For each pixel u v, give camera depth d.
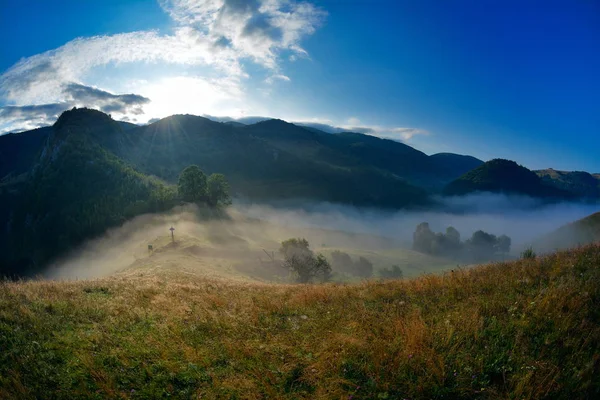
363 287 13.20
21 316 8.31
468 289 9.77
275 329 8.66
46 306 9.37
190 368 6.58
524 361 5.93
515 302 8.12
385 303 10.02
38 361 6.45
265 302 11.40
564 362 5.85
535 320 7.12
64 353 6.86
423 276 13.55
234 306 11.38
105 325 8.56
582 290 8.04
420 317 7.95
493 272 11.52
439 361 5.91
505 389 5.44
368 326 8.06
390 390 5.62
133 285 15.08
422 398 5.37
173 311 10.36
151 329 8.55
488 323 7.38
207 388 6.02
